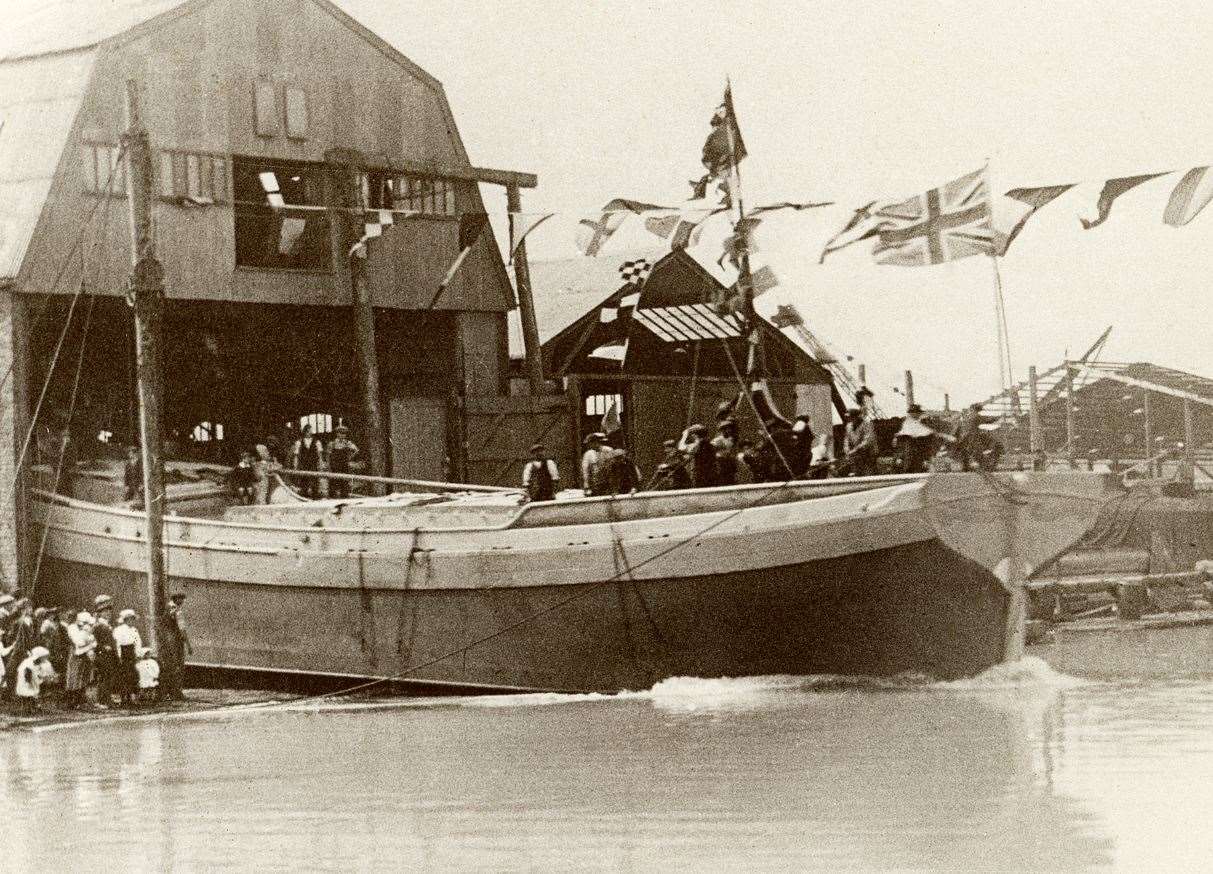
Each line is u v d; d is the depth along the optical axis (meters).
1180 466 52.03
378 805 22.61
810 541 31.64
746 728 28.23
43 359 43.88
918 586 31.98
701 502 32.59
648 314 56.53
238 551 38.12
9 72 43.50
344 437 45.16
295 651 37.44
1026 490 32.81
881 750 25.67
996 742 26.27
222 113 44.56
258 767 26.66
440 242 49.00
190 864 19.16
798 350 55.91
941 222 30.64
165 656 36.25
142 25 43.09
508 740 28.31
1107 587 53.25
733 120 33.41
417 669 35.59
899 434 33.84
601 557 33.22
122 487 42.72
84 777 26.22
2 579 41.00
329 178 46.38
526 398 50.00
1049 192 29.70
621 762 25.36
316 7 46.44
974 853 18.62
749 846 19.22
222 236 44.38
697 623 32.72
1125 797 21.61
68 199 41.75
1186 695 31.98
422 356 50.34
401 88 48.19
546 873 18.20
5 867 19.30
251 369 48.91
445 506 36.59
